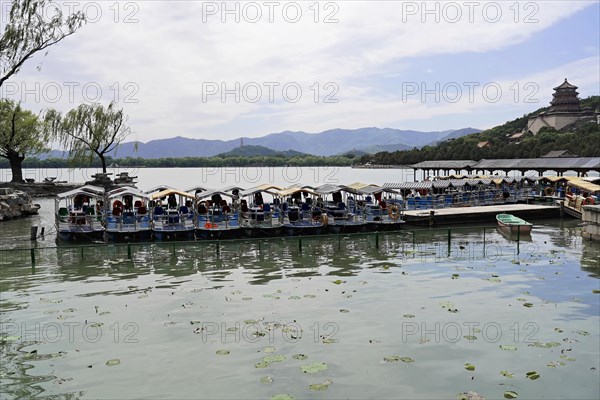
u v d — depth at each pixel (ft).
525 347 34.86
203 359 33.12
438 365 31.99
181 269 60.90
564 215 115.03
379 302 45.88
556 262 63.62
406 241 81.61
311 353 33.94
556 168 160.56
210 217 82.53
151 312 43.29
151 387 29.30
